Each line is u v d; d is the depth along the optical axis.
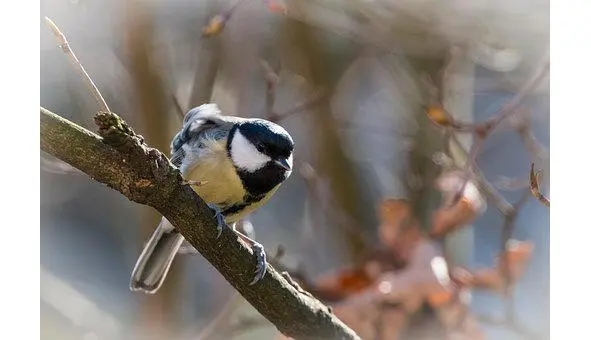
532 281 7.96
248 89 9.55
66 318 9.94
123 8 8.70
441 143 9.13
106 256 10.88
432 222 7.17
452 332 6.67
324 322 5.47
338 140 10.07
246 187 6.34
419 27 9.05
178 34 9.01
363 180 10.10
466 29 8.98
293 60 9.97
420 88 9.54
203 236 5.05
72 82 8.88
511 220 6.71
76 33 8.84
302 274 7.10
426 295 6.59
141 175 4.66
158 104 8.48
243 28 9.45
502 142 9.30
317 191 8.94
